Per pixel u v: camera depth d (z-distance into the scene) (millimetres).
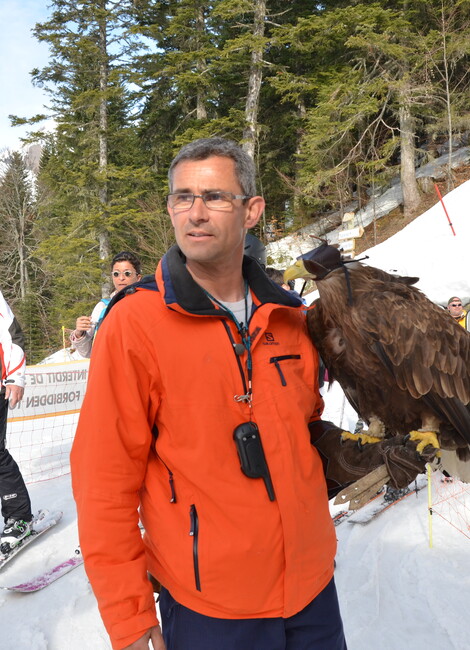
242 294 1658
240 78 22891
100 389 1460
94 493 1438
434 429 2084
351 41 17656
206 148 1495
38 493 5254
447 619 2812
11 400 3807
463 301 10984
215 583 1450
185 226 1490
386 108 21891
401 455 1681
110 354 1471
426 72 18812
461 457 2289
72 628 3004
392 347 1960
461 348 2088
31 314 28531
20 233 33531
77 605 3234
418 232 15711
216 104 25938
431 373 1998
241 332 1549
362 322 1955
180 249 1555
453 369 2041
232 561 1441
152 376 1479
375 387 2127
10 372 3840
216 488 1449
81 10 23281
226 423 1483
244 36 19672
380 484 1675
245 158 1542
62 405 6324
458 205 16281
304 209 22969
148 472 1561
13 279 33688
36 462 6305
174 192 1512
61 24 23469
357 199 23562
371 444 1783
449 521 3908
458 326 2135
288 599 1500
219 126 20734
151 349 1469
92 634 2947
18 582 3533
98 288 22719
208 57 21016
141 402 1482
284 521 1489
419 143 24547
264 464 1484
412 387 1999
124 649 1386
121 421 1466
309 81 20531
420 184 20953
